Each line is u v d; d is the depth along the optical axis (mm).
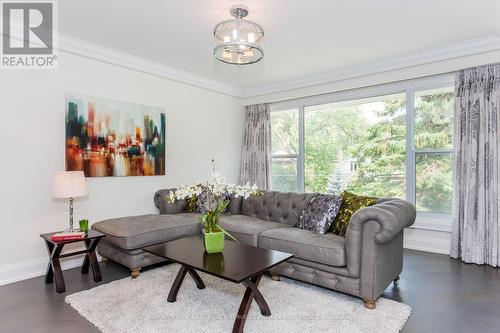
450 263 3445
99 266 3143
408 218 2676
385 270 2494
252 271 2035
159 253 2414
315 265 2660
